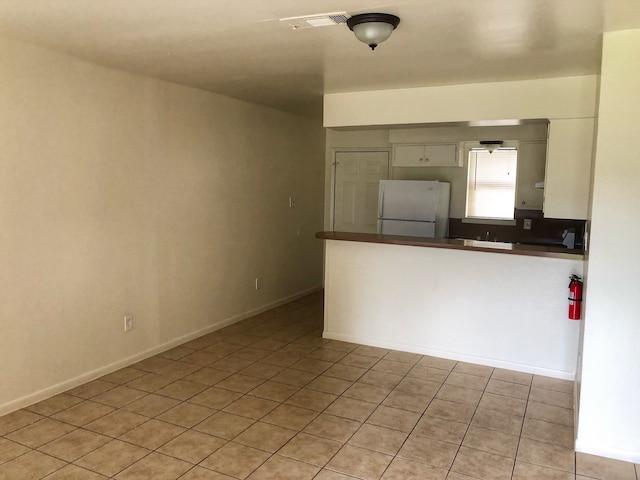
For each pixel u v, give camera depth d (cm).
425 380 392
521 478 264
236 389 371
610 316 284
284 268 624
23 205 325
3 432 303
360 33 260
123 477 260
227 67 378
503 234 596
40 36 302
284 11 253
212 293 505
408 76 402
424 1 236
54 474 262
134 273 414
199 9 251
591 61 346
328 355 446
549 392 373
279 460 277
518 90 414
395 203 603
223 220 513
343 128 516
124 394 359
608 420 288
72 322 364
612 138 275
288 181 618
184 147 456
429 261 442
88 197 369
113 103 384
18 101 318
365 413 336
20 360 331
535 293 404
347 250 477
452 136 600
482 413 338
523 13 250
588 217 355
